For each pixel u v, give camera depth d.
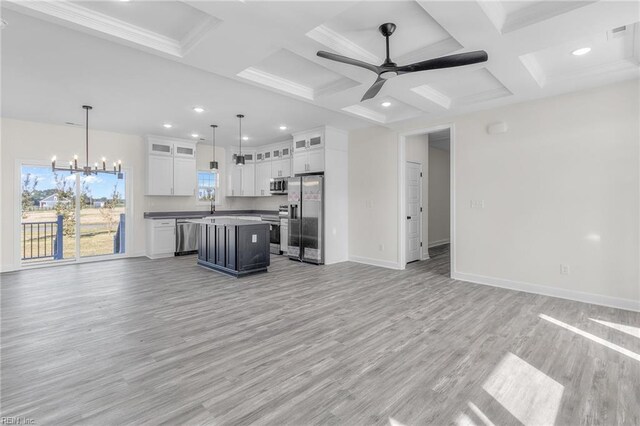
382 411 1.82
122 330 2.95
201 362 2.37
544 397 1.95
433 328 3.00
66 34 2.66
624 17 2.29
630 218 3.48
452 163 4.89
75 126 5.99
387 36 2.64
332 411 1.82
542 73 3.55
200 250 5.92
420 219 6.54
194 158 7.46
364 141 6.16
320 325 3.08
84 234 6.40
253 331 2.94
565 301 3.78
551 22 2.35
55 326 3.04
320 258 6.05
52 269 5.62
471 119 4.68
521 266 4.24
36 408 1.83
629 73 3.29
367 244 6.16
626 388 2.03
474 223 4.67
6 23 2.47
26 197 5.87
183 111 4.95
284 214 7.20
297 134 6.54
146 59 3.14
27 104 4.57
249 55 2.90
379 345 2.65
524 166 4.19
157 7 2.42
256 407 1.86
